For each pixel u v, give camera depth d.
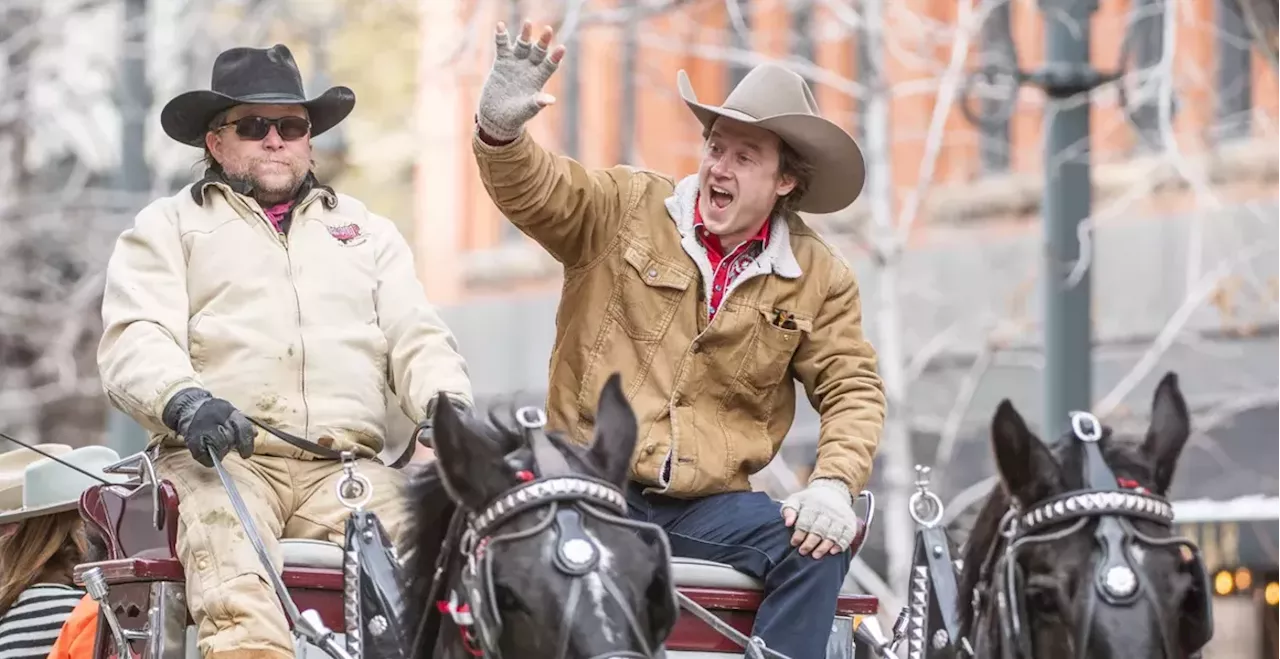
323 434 19.12
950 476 52.75
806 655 17.23
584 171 18.47
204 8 58.47
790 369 18.98
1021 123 54.28
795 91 18.47
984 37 47.97
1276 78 48.56
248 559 17.41
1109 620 15.35
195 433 17.41
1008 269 52.84
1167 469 16.44
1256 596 34.56
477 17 45.88
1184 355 48.06
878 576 43.38
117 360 18.36
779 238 18.66
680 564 17.50
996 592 16.53
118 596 18.05
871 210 44.97
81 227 58.28
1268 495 43.53
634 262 18.42
